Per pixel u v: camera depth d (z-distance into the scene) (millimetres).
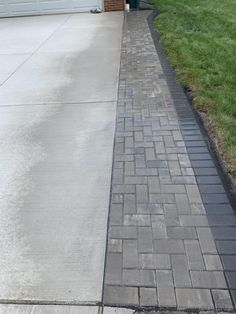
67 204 2328
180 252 1894
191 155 2795
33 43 6727
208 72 4547
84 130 3289
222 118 3299
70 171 2682
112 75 4738
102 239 2021
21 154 2945
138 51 5789
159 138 3076
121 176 2584
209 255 1862
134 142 3037
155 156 2811
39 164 2795
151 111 3605
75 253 1937
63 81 4609
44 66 5277
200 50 5473
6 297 1700
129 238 2014
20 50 6273
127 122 3402
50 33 7508
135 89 4215
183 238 1985
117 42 6426
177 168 2639
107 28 7656
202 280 1721
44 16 9750
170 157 2787
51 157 2881
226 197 2299
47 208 2301
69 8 9789
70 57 5664
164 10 8922
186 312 1580
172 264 1823
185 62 4977
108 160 2795
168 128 3238
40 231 2109
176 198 2316
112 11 9688
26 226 2154
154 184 2473
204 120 3355
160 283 1721
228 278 1724
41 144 3086
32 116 3641
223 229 2033
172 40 6137
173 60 5133
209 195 2326
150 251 1914
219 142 2938
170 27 7102
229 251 1880
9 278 1805
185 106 3676
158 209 2229
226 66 4730
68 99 4023
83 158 2842
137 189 2432
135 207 2260
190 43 5891
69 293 1704
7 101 4055
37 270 1843
